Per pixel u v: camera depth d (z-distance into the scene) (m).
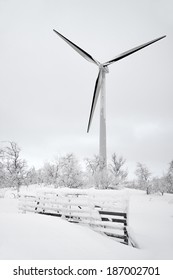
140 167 60.59
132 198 37.56
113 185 33.66
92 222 7.02
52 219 6.02
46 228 5.16
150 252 5.24
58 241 4.43
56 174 37.44
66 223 5.81
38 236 4.59
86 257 3.93
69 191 7.96
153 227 9.83
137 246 5.94
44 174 39.44
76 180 34.25
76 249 4.19
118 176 39.12
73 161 35.53
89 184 34.41
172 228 9.59
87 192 7.41
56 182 36.06
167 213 15.98
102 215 6.94
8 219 5.90
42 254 3.77
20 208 9.41
